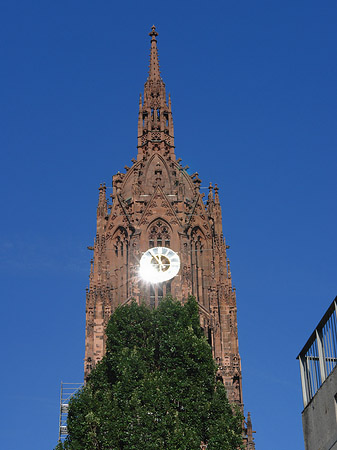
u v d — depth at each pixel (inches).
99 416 3531.0
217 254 4918.8
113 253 4881.9
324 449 2332.7
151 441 3440.0
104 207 5000.0
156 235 4864.7
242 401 4534.9
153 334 3927.2
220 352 4616.1
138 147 5270.7
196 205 5007.4
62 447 3516.2
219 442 3533.5
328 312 2359.7
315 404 2397.9
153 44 5708.7
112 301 4763.8
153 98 5447.8
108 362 3816.4
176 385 3678.6
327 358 2375.7
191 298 4060.0
